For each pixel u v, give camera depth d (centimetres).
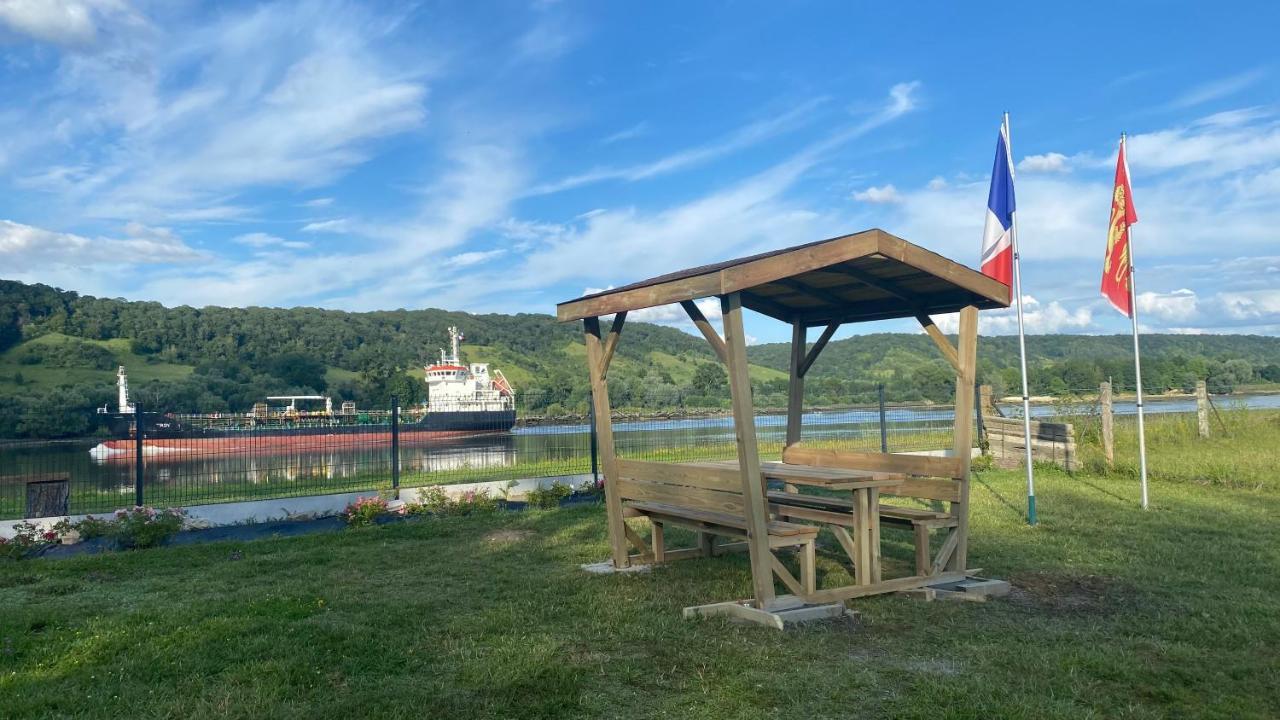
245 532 1067
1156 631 497
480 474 1512
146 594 655
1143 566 684
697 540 870
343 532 968
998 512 1001
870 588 591
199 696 396
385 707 379
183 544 966
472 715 368
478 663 442
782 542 561
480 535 933
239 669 433
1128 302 997
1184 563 690
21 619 554
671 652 462
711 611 550
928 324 704
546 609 568
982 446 1683
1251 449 1505
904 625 521
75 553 922
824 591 568
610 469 722
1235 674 414
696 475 632
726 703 382
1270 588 604
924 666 436
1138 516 934
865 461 745
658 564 729
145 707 383
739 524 591
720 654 459
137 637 504
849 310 787
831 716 365
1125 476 1334
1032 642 479
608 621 532
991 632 503
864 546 596
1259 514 934
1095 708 368
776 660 447
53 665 455
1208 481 1227
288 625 525
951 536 652
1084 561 708
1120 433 1725
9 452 1134
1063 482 1297
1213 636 482
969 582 620
